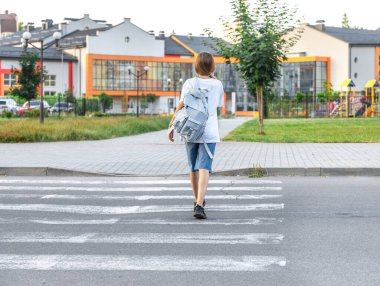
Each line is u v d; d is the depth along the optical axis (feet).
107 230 23.26
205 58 26.08
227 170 40.01
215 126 25.72
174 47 353.51
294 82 306.55
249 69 80.94
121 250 20.06
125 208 28.07
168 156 51.60
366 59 305.53
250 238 21.67
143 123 114.83
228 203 29.17
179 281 16.43
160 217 25.86
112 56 312.09
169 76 328.70
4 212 27.17
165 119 140.67
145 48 322.96
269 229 23.18
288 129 100.78
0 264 18.31
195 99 25.32
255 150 55.42
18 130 74.18
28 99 222.28
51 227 23.89
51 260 18.78
